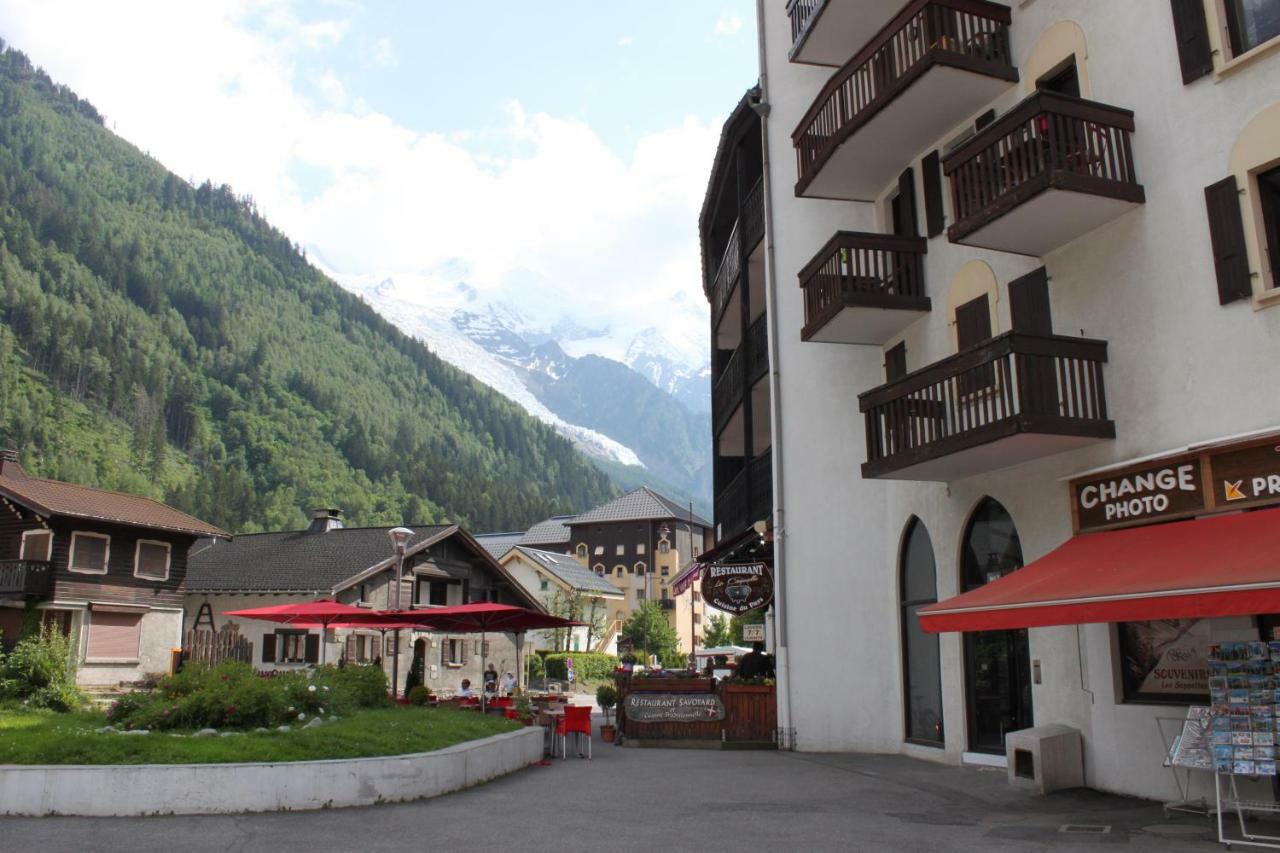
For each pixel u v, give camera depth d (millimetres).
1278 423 11055
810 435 21016
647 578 103875
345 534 52000
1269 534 10234
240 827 10664
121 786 11414
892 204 19734
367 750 13133
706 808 12164
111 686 41031
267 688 14852
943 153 17609
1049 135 12789
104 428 168750
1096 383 13312
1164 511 12172
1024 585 12000
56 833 10258
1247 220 11586
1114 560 11539
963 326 16688
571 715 18734
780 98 22953
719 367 33906
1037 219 13375
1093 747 13125
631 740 21250
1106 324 13398
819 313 18375
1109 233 13430
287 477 185375
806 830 10516
